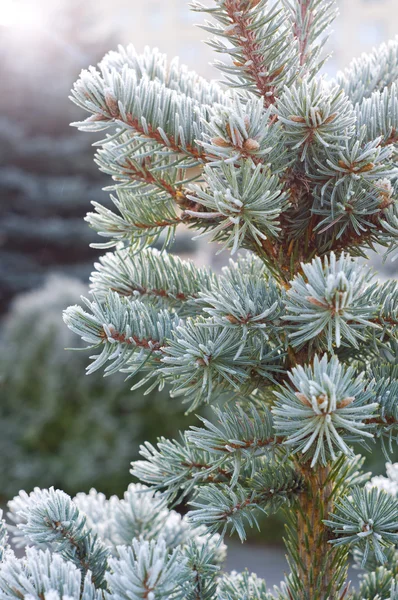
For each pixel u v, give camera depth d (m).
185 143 0.63
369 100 0.63
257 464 0.66
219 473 0.65
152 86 0.62
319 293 0.58
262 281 0.63
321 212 0.63
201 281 0.68
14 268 4.84
